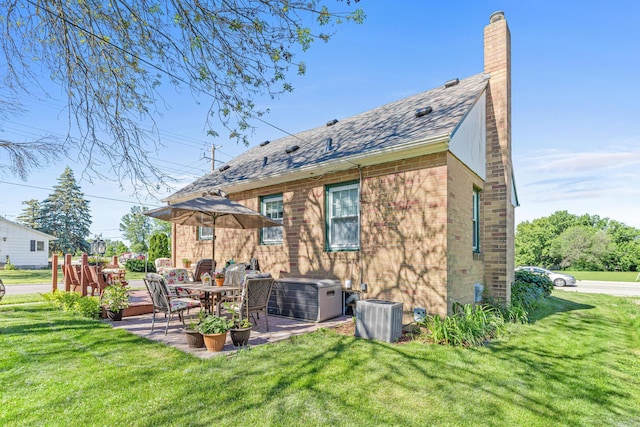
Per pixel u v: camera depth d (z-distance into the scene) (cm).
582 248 3962
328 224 833
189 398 341
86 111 509
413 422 312
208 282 702
